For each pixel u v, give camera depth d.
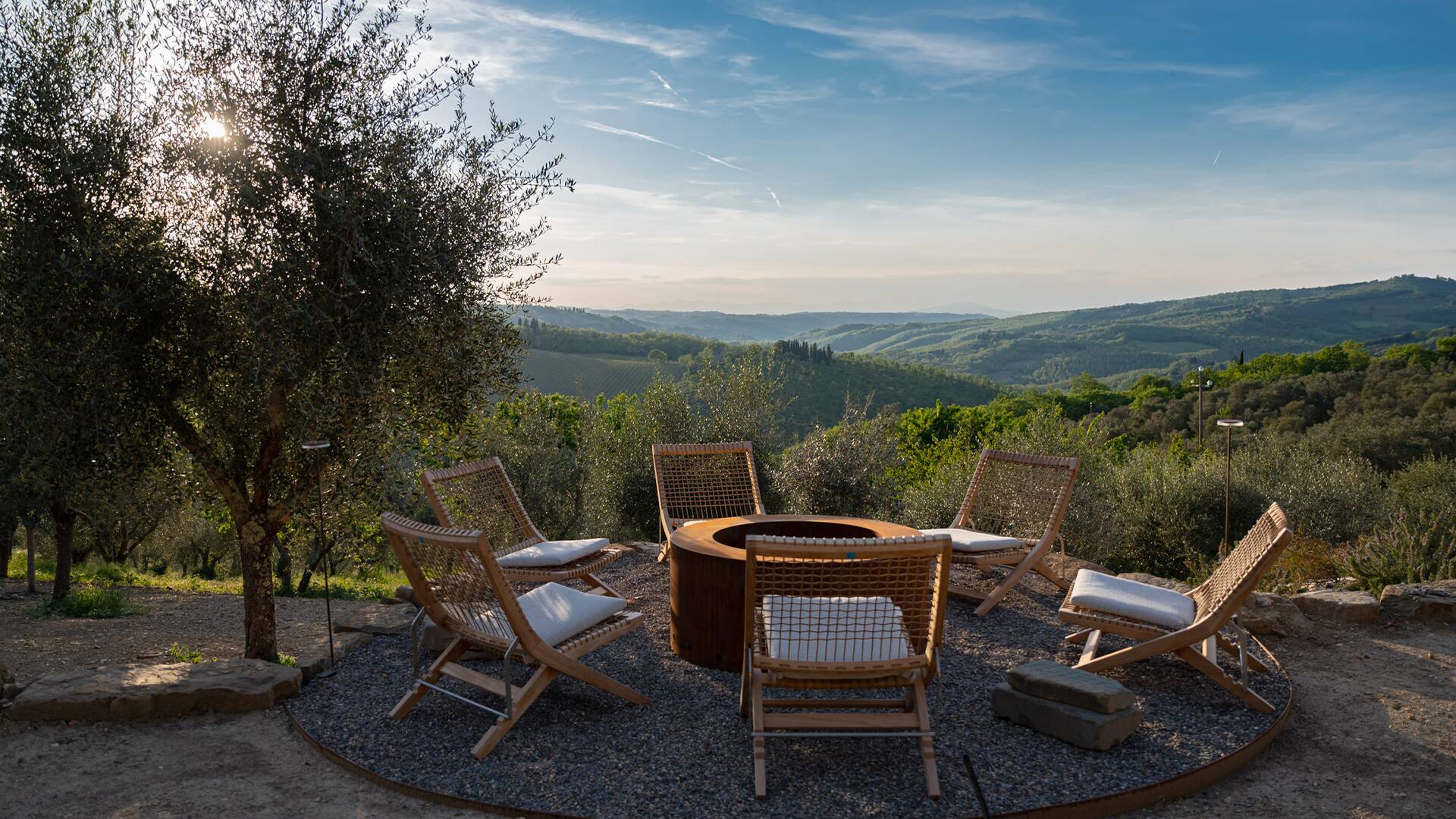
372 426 4.60
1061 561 6.25
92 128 4.29
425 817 2.99
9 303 4.04
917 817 2.87
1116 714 3.40
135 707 3.82
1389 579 6.25
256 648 4.84
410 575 3.76
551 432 14.91
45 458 4.13
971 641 4.83
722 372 11.66
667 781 3.15
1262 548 3.75
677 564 4.53
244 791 3.19
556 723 3.71
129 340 4.29
